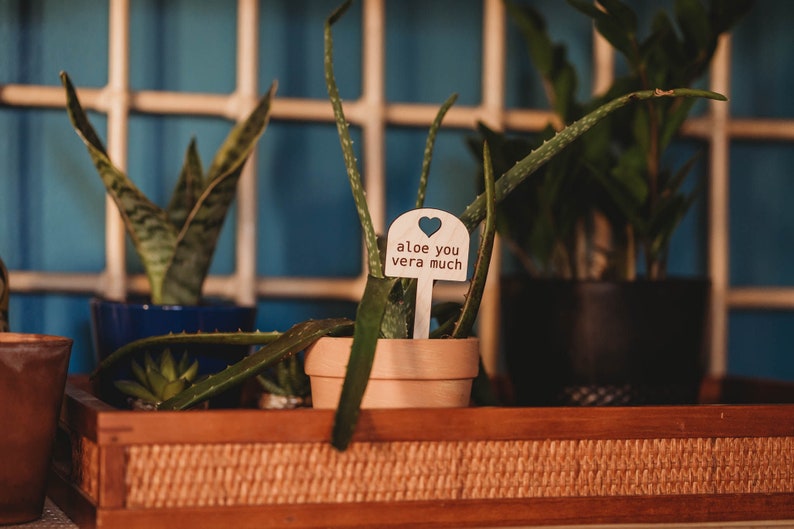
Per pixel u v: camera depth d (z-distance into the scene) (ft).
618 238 4.05
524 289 3.80
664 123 3.90
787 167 4.55
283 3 4.26
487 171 3.04
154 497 2.86
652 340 3.69
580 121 3.15
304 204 4.27
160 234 3.71
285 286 4.19
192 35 4.21
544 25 4.11
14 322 4.09
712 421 3.13
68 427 3.23
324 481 2.95
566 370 3.72
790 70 4.55
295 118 4.21
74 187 4.13
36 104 4.06
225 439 2.89
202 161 4.22
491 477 3.03
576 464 3.07
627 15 3.62
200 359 3.54
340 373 3.06
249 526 2.89
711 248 4.40
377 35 4.22
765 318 4.53
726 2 3.81
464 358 3.09
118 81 4.07
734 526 3.10
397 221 3.14
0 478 2.99
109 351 3.61
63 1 4.12
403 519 2.97
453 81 4.38
